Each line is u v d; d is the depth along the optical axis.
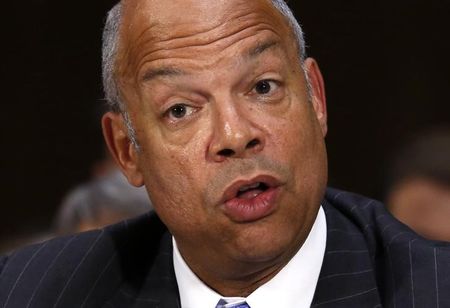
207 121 2.75
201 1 2.73
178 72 2.73
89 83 8.24
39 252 3.18
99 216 4.96
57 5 8.16
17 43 8.21
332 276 2.94
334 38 7.99
